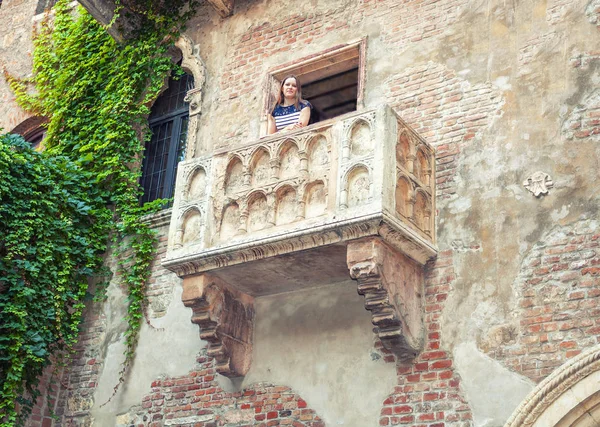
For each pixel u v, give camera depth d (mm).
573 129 8508
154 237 11039
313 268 8969
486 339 8125
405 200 8531
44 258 10562
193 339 10133
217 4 11781
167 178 11797
